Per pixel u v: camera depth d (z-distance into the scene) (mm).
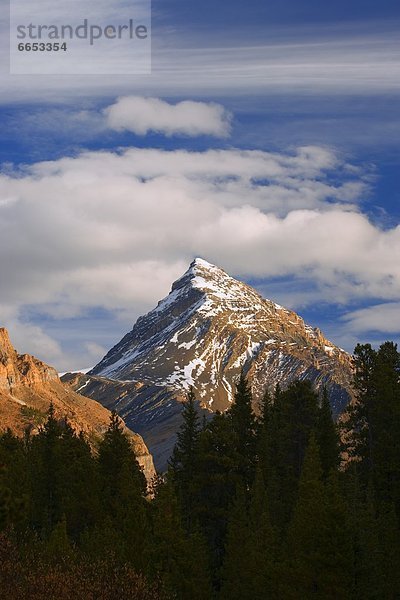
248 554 73938
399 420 85875
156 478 90438
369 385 90125
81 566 55562
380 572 65688
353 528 65062
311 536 64750
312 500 66625
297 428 94938
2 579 49094
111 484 97000
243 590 73625
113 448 100438
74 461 101875
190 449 93375
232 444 91688
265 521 73812
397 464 82750
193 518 89062
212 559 84688
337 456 92438
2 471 44719
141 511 77688
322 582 62219
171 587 67625
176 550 72812
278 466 93500
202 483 90000
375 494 83125
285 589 64250
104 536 73938
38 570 51188
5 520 43031
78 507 90250
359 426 92688
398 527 76188
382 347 94750
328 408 94750
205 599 73312
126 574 55594
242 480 91938
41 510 93188
